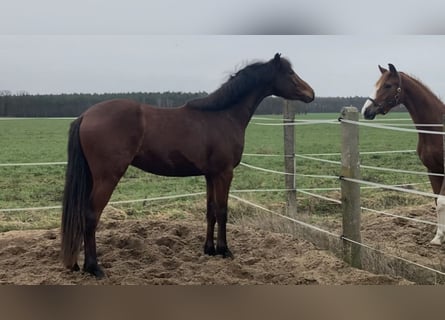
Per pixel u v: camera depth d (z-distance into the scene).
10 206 9.08
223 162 5.10
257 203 8.34
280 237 6.04
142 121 4.65
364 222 7.00
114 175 4.45
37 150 15.70
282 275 4.66
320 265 4.96
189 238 5.99
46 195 10.18
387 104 6.58
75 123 4.49
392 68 6.53
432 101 6.40
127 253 5.27
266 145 16.83
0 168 12.99
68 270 4.61
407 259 5.16
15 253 5.34
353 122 4.72
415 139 18.08
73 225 4.36
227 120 5.22
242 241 5.95
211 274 4.71
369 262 4.86
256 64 5.49
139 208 8.44
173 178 12.12
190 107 5.10
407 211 7.50
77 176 4.41
